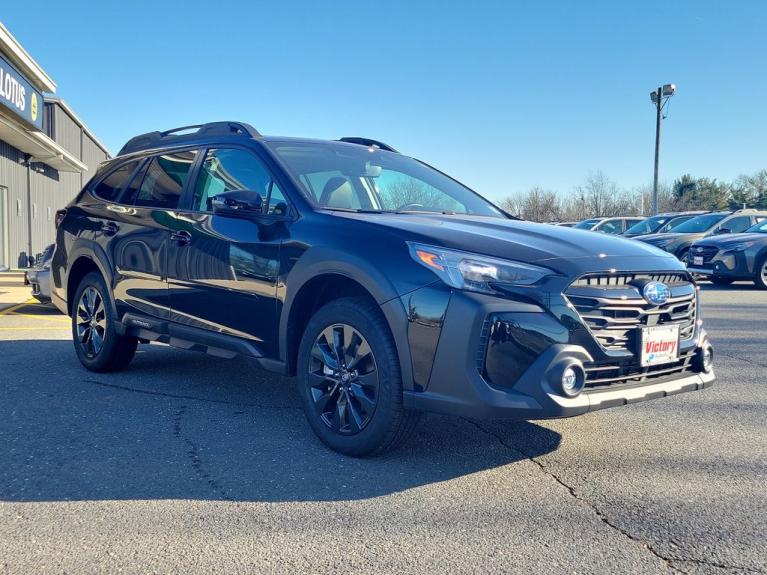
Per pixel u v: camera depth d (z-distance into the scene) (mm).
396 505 3012
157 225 4863
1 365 5852
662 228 17953
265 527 2781
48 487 3172
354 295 3793
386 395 3385
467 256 3250
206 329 4473
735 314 9453
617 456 3688
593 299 3287
